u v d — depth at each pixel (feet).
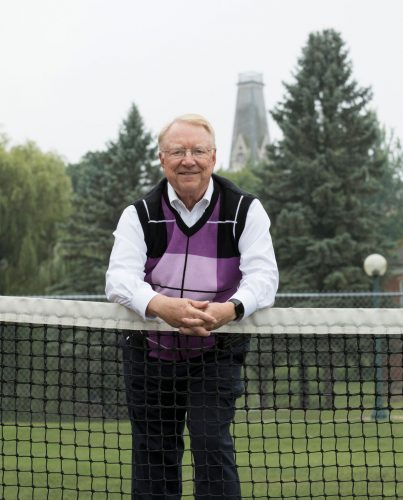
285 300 93.81
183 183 14.11
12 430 42.86
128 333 14.84
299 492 24.21
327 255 116.67
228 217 14.37
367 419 45.11
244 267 14.29
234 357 14.75
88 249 129.08
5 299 14.90
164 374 14.76
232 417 14.82
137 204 14.57
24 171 133.28
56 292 125.70
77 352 60.18
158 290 14.62
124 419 47.37
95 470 29.40
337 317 14.64
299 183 125.49
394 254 130.52
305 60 131.75
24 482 26.50
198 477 14.43
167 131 14.30
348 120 128.36
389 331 14.66
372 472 28.19
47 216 135.13
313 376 51.26
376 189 127.44
